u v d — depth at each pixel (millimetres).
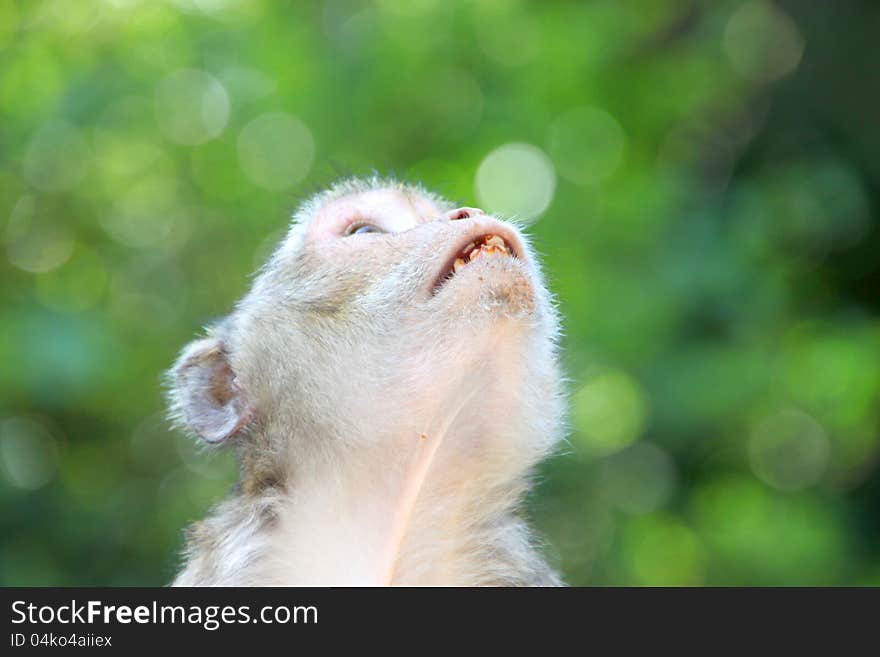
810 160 23141
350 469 11500
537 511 23828
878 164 23109
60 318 20328
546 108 22844
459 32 22688
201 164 23594
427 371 11180
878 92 23344
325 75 22234
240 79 22219
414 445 11344
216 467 23422
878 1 23719
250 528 11672
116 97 22000
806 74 24188
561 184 22891
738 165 24422
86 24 22266
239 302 13578
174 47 22078
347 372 11516
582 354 20781
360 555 11422
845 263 23594
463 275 11078
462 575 11492
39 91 21766
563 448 12312
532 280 11148
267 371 12078
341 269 11836
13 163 22156
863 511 23922
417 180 22438
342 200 13078
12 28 21766
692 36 23797
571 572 23625
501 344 10953
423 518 11266
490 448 11250
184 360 13039
